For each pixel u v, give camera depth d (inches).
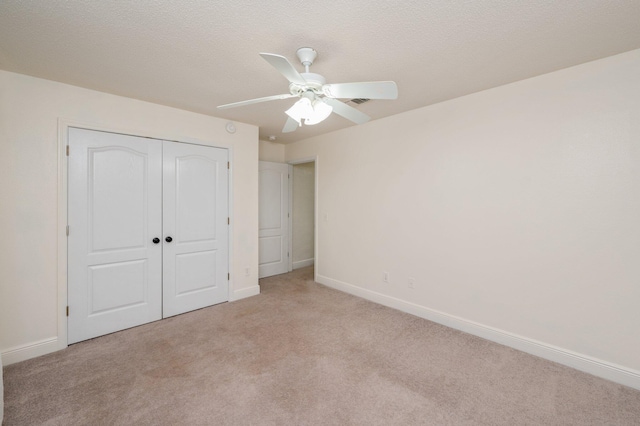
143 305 113.0
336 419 64.1
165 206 117.8
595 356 80.3
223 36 67.4
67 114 94.7
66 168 95.1
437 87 96.7
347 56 76.2
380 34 66.2
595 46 71.5
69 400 69.9
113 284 105.8
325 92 67.3
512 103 93.1
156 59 78.4
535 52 74.3
